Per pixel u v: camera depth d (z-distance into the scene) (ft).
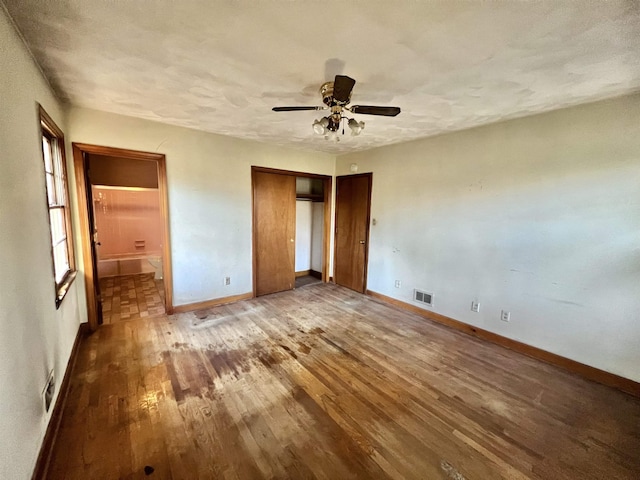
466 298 11.28
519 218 9.68
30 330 5.02
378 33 5.03
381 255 14.70
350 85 5.61
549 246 9.07
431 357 9.35
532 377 8.37
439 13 4.46
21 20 4.80
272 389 7.50
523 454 5.72
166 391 7.29
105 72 6.72
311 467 5.31
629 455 5.76
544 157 9.02
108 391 7.23
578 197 8.45
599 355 8.27
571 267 8.69
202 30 5.05
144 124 10.61
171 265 12.00
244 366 8.52
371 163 14.96
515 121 9.58
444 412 6.84
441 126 10.52
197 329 10.89
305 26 4.88
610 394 7.69
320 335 10.72
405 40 5.23
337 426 6.31
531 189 9.35
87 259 10.09
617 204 7.84
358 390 7.56
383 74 6.56
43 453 5.15
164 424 6.20
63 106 9.08
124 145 10.27
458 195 11.30
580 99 7.88
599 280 8.22
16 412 4.24
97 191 18.90
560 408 7.08
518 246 9.75
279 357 9.09
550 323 9.18
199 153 12.09
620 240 7.86
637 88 7.13
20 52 5.23
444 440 6.01
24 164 5.27
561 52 5.52
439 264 12.12
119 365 8.39
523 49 5.45
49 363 5.98
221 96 8.13
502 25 4.73
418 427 6.35
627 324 7.82
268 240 15.17
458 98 7.90
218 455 5.49
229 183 13.16
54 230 8.17
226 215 13.24
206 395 7.18
